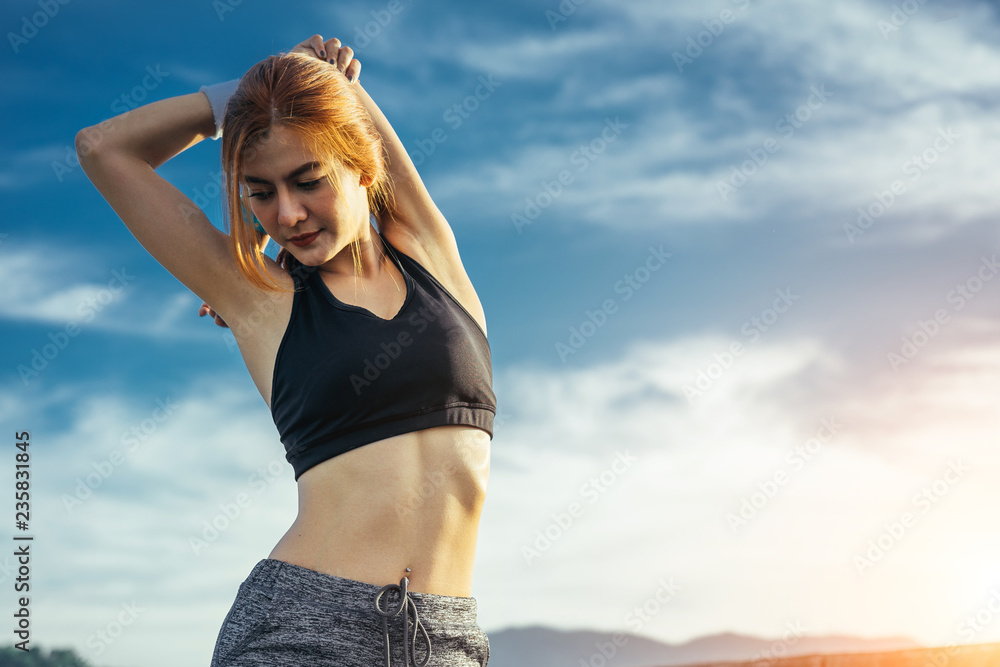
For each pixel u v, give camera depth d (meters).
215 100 1.62
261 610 1.34
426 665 1.34
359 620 1.31
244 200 1.51
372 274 1.57
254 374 1.56
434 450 1.43
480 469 1.49
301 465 1.43
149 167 1.57
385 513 1.37
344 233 1.46
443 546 1.41
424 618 1.34
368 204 1.70
